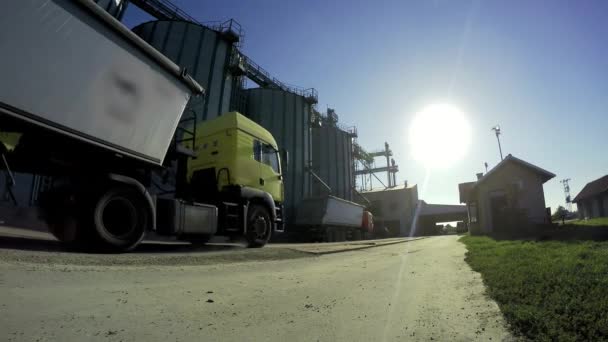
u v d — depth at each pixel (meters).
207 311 2.95
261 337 2.33
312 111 42.56
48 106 4.66
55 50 4.71
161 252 7.19
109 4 15.58
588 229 13.38
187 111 8.07
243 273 5.52
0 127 4.39
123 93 5.77
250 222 9.62
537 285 3.68
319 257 9.18
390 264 7.49
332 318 2.88
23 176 5.23
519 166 25.11
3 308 2.56
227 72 29.11
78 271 4.29
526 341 2.26
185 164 7.92
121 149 5.77
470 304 3.44
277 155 11.15
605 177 33.59
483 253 8.70
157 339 2.17
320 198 27.02
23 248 5.38
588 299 2.85
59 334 2.13
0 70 4.15
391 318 2.91
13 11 4.24
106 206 5.98
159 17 28.81
